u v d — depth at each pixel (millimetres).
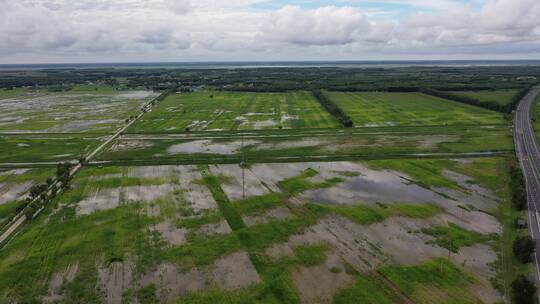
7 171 91500
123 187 78812
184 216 64938
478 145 108875
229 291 45219
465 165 91250
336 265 50250
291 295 44188
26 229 60750
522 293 41812
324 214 65062
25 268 50188
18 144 117188
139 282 47125
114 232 59438
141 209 67875
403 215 64938
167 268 49938
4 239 58094
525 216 63688
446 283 46281
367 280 46969
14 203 72312
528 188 76000
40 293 45344
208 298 43969
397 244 55500
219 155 101625
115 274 48781
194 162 95688
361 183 80375
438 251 53531
